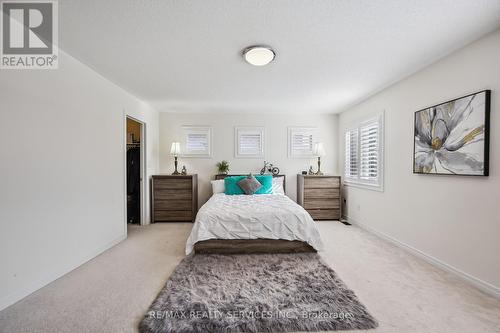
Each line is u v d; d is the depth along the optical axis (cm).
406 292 187
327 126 489
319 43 202
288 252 271
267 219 268
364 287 194
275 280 204
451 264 218
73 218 229
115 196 302
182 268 229
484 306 168
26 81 182
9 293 169
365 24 174
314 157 488
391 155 307
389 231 312
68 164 223
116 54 223
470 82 199
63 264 217
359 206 394
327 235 341
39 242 192
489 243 184
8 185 169
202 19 168
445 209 224
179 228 383
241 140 483
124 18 167
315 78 285
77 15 163
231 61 238
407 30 182
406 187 279
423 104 253
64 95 218
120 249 285
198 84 307
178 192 422
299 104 411
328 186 436
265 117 486
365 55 224
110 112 293
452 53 217
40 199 193
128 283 203
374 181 349
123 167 323
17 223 175
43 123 196
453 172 211
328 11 159
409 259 253
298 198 476
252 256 260
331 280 204
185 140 479
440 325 149
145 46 208
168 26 177
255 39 196
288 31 184
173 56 227
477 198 193
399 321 153
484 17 164
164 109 450
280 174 485
